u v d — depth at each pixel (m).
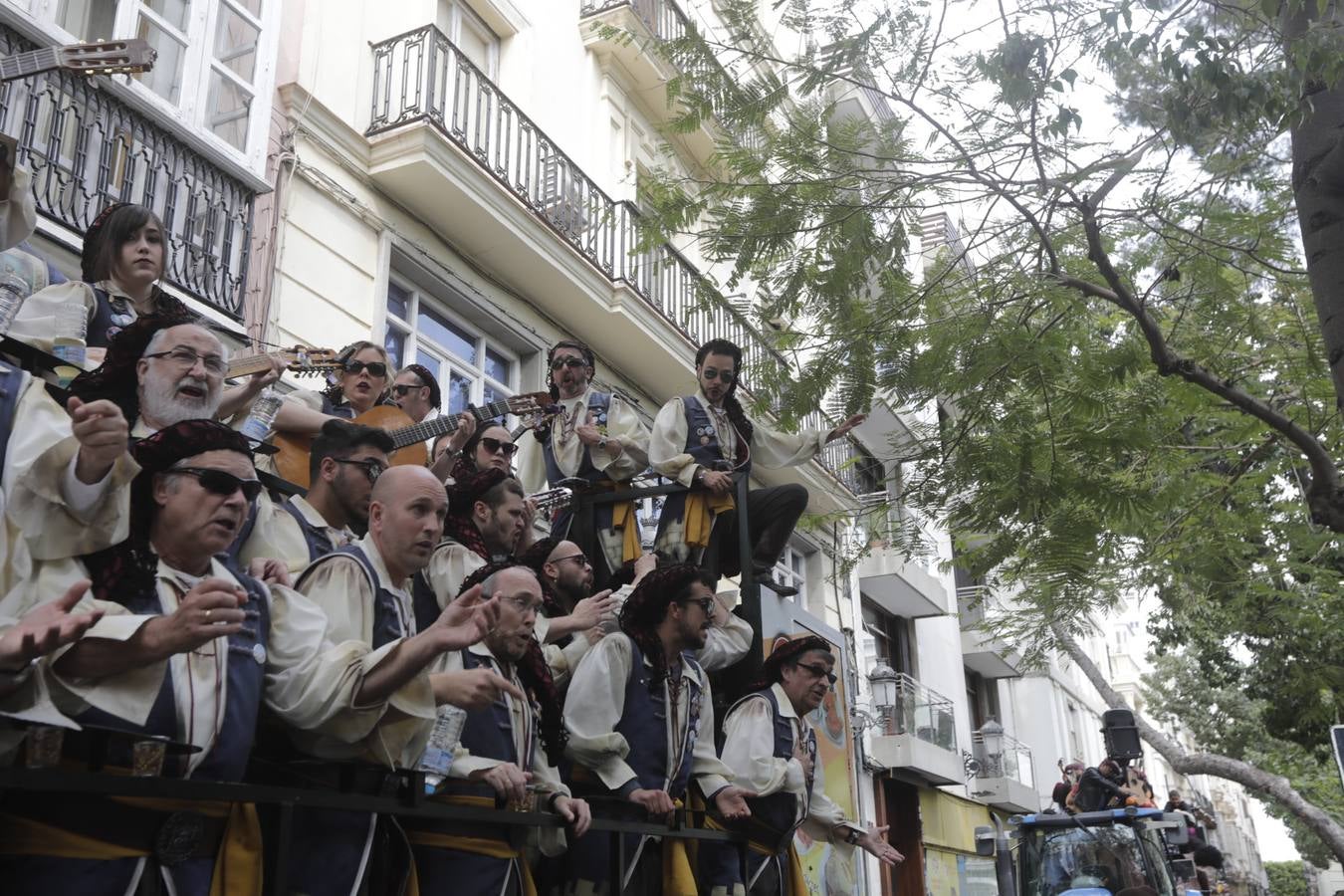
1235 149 7.24
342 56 9.87
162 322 3.51
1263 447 9.41
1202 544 10.18
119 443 2.70
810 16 6.81
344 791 3.13
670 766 4.63
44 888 2.49
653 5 13.59
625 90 14.04
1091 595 7.59
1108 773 12.93
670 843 4.61
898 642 20.75
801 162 7.21
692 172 8.27
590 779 4.49
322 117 9.38
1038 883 11.53
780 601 6.75
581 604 4.69
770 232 7.12
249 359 5.24
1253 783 15.93
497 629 3.88
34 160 6.41
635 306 12.20
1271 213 7.52
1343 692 13.34
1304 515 10.67
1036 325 7.66
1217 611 14.08
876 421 16.05
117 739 2.62
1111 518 7.40
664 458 6.07
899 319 7.52
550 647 4.88
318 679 3.01
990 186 7.12
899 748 17.05
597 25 7.53
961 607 23.78
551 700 4.12
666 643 4.70
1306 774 27.23
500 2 11.96
